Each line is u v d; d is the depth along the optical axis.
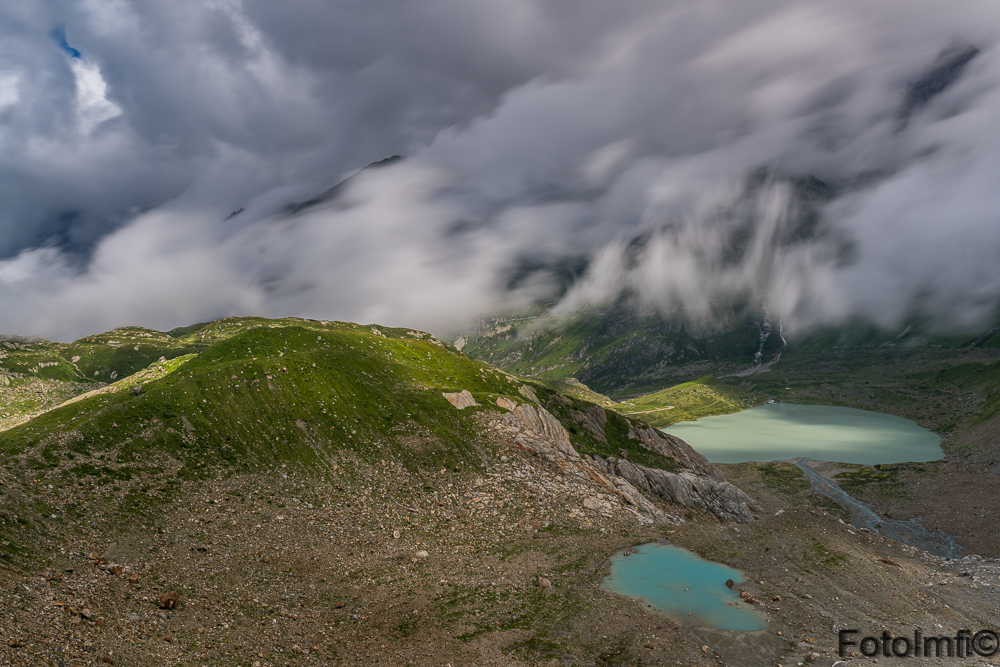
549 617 59.41
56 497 66.44
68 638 40.16
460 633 55.25
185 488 80.50
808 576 72.31
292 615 55.12
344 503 86.62
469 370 174.12
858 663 52.81
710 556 77.56
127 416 92.56
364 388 127.50
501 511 91.06
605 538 83.62
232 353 142.50
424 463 104.56
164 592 53.41
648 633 56.53
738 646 54.59
